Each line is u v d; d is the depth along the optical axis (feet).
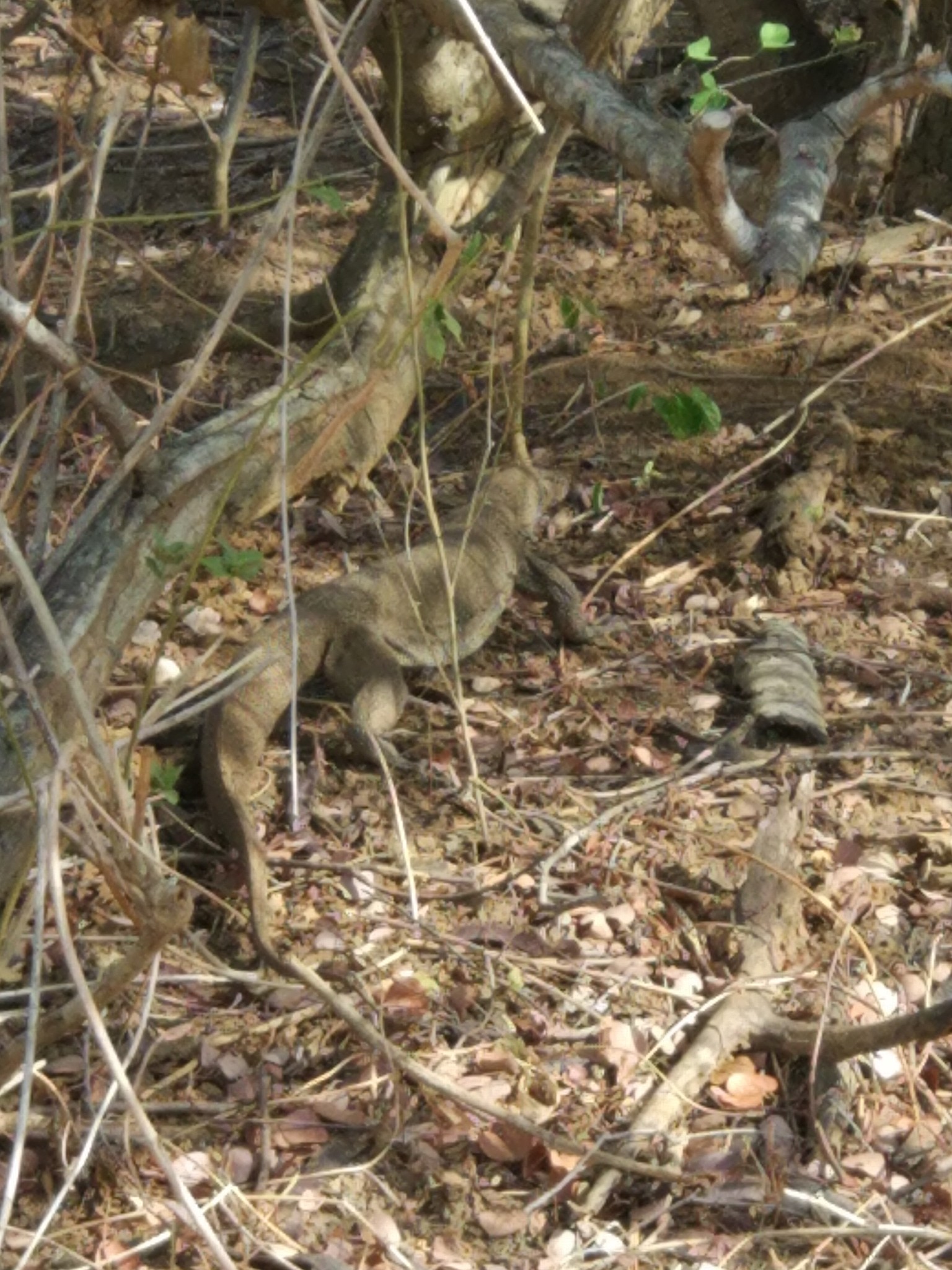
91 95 17.26
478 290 34.78
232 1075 16.99
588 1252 15.37
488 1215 15.66
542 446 30.32
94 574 18.85
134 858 12.18
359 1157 16.31
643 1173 15.85
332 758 22.25
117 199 38.96
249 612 25.12
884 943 19.38
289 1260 15.01
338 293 28.50
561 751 22.76
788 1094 17.38
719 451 30.14
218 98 44.29
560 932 19.33
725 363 32.91
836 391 31.89
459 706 21.09
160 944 12.89
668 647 25.27
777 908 19.33
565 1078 17.37
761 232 14.32
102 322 31.24
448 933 19.22
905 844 21.08
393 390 27.48
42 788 11.21
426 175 28.58
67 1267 14.76
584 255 37.09
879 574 27.07
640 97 25.21
